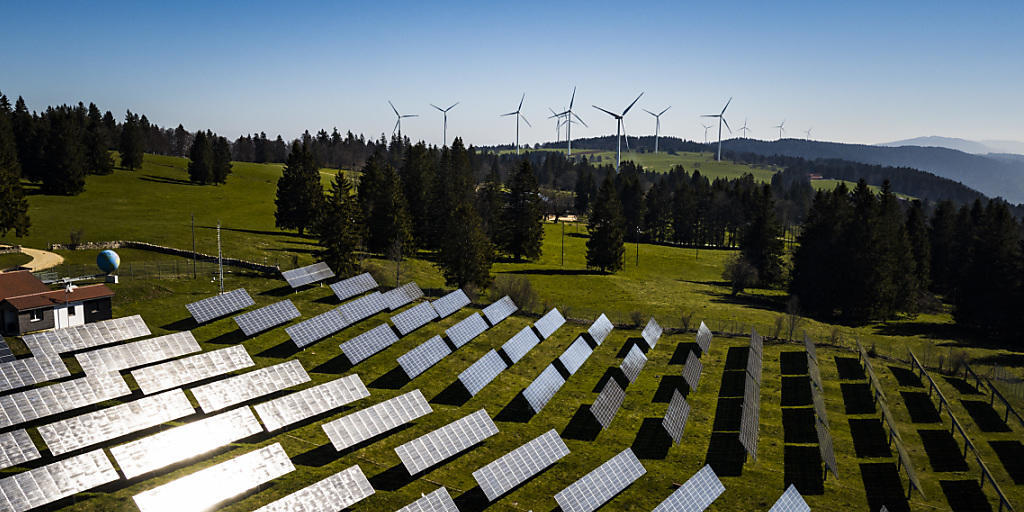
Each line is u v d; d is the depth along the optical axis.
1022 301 89.88
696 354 65.44
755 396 53.53
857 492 40.84
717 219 176.25
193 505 31.95
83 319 55.94
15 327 51.53
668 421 44.94
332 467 38.94
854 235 101.12
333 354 57.16
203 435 37.94
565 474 40.78
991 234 100.25
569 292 103.31
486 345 63.12
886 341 85.56
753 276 113.44
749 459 44.38
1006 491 41.97
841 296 101.75
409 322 63.81
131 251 86.75
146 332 53.09
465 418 43.28
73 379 43.78
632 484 40.06
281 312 61.78
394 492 36.88
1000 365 74.62
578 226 193.62
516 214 132.75
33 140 139.62
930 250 127.81
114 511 32.28
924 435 49.88
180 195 152.12
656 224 182.38
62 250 83.25
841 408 54.09
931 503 40.09
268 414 41.28
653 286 114.38
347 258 89.44
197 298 67.75
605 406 48.12
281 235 120.31
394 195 113.44
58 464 31.86
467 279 91.31
